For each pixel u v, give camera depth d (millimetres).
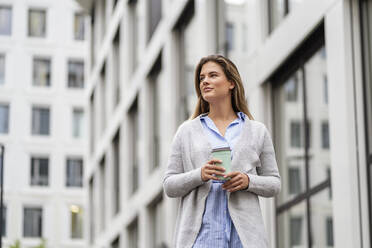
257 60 13891
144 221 23656
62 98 48219
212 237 4867
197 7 18016
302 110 12039
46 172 47031
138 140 25922
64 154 47344
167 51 21203
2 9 48875
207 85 5098
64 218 46312
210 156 4992
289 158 12602
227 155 4867
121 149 28219
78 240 46125
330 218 10711
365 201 9758
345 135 10000
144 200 23844
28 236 45625
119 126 28969
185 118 19969
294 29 12023
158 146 23000
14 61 48281
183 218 4969
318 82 11352
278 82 13234
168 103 20922
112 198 30500
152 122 23969
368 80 9953
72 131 48000
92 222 36688
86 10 37906
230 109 5176
